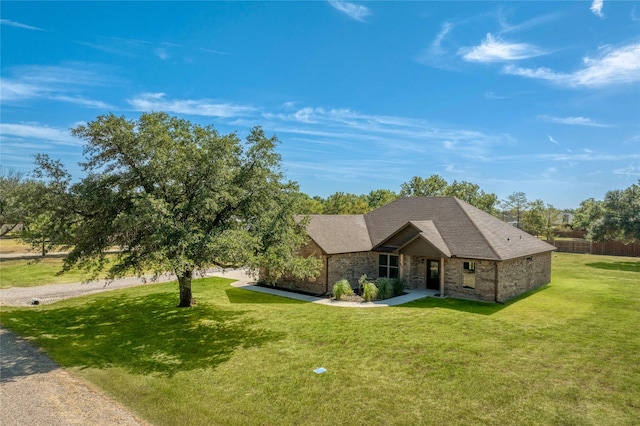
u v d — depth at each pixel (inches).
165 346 541.0
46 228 598.2
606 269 1349.7
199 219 631.8
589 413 347.3
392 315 693.9
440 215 1007.0
